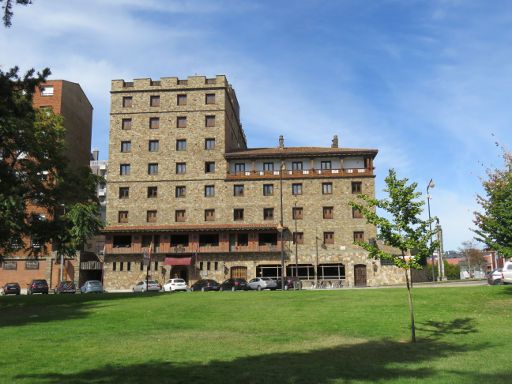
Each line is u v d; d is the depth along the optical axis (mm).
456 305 24828
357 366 12227
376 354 13977
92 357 12867
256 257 68250
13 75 13820
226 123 73875
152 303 28047
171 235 70125
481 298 26906
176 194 71375
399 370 11805
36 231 32625
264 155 70938
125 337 16484
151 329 18500
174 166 71812
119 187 72062
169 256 69000
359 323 19969
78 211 35812
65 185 37656
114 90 74250
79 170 40562
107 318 21766
